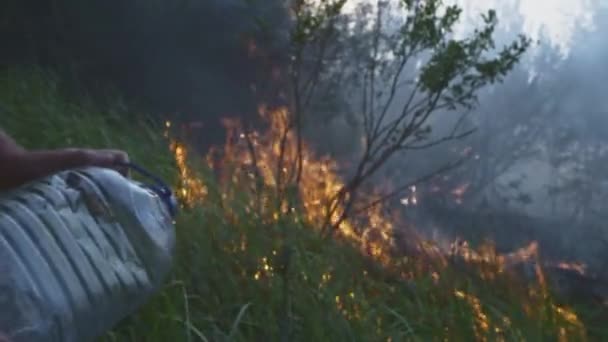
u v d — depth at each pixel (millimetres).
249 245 5371
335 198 6668
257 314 4949
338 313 5027
